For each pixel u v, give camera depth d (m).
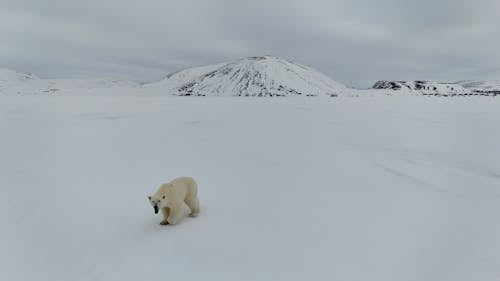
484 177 8.59
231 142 14.31
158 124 21.09
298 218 5.59
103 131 17.36
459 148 12.96
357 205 6.33
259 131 18.14
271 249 4.43
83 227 5.17
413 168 9.61
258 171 9.19
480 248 4.57
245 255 4.25
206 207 6.12
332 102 63.50
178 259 4.13
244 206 6.21
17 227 5.17
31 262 4.13
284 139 15.27
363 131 18.25
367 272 3.90
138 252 4.32
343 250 4.45
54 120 22.31
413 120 24.62
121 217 5.59
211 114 29.91
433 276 3.84
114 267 3.98
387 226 5.29
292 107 43.12
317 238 4.81
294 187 7.57
